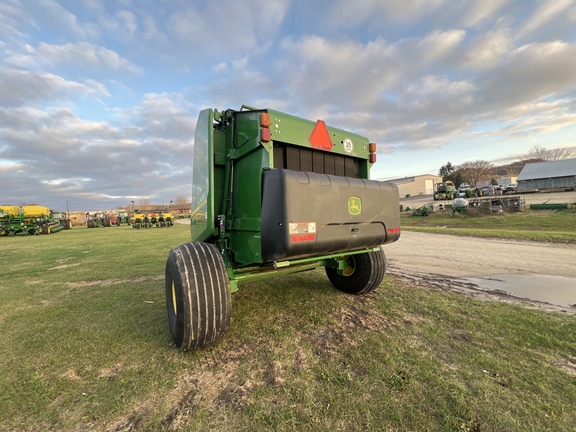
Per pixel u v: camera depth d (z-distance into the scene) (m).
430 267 6.48
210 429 1.76
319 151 3.31
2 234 24.73
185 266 2.60
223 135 3.35
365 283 4.13
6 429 1.83
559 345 2.69
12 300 4.70
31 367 2.54
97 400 2.07
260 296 4.31
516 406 1.89
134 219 30.31
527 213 21.75
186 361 2.56
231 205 3.19
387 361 2.45
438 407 1.89
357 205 2.98
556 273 5.73
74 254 10.23
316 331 3.10
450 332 3.01
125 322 3.54
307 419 1.82
